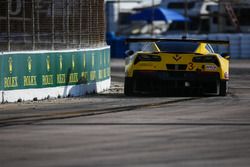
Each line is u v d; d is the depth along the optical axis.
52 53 59.31
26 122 41.84
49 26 61.03
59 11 62.62
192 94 62.28
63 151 31.06
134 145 32.69
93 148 31.81
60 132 37.28
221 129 38.47
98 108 50.03
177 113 46.34
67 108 50.25
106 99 58.31
